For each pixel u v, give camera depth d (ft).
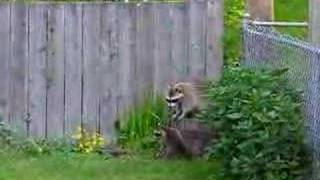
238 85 30.45
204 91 35.68
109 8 37.29
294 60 30.04
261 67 32.24
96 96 37.50
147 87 37.47
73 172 32.96
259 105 29.14
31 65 37.29
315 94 27.68
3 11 37.06
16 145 36.68
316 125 27.81
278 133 28.76
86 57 37.37
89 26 37.29
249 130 28.99
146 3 37.32
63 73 37.40
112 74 37.45
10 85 37.29
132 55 37.42
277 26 40.27
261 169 28.94
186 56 37.45
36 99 37.37
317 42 36.35
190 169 33.22
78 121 37.47
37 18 37.22
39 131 37.40
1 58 37.22
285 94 29.76
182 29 37.40
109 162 34.78
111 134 37.47
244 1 41.70
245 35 36.86
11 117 37.29
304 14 50.03
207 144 33.73
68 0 40.32
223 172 30.86
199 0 37.32
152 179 31.89
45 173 32.76
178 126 35.45
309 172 28.58
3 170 33.06
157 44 37.45
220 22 37.40
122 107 37.50
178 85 35.78
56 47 37.29
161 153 35.76
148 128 37.19
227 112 30.25
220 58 37.40
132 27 37.40
